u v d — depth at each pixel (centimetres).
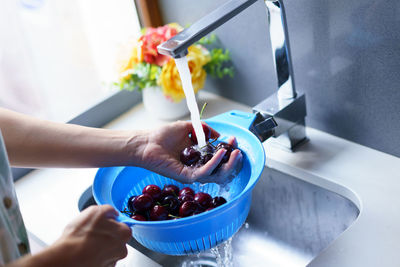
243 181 92
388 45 89
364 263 78
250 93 125
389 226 84
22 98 311
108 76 223
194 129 92
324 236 106
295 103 102
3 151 67
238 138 96
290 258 106
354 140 107
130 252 92
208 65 122
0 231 65
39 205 107
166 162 92
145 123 128
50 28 303
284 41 94
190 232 79
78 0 291
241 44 118
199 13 121
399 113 95
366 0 88
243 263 105
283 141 108
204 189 102
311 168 102
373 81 96
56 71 317
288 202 110
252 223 114
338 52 98
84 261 68
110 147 93
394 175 96
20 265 62
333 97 105
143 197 88
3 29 289
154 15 131
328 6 94
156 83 119
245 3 82
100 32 222
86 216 71
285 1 100
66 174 116
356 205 96
